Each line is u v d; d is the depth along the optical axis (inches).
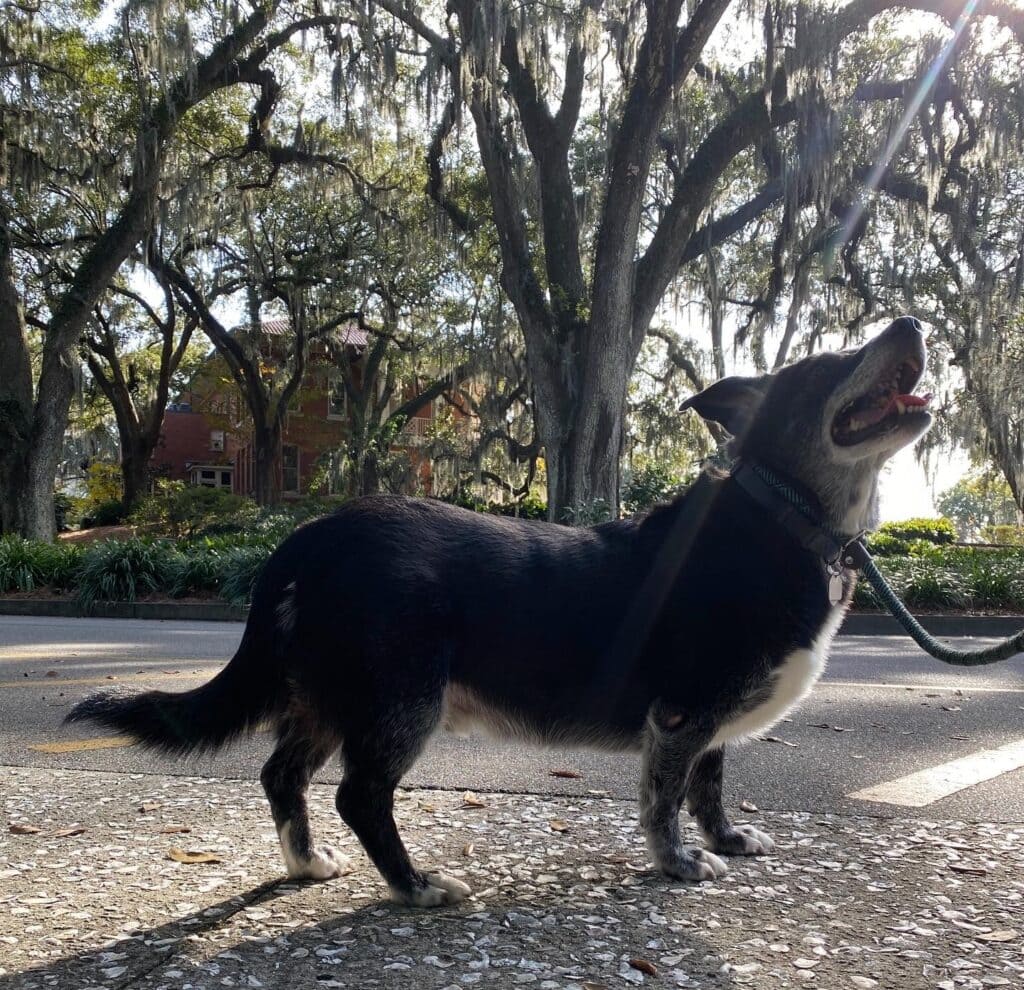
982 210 765.9
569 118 712.4
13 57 756.0
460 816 137.2
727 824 124.2
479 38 577.3
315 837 119.3
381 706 104.2
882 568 516.1
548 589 112.9
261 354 1301.7
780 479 117.3
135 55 671.1
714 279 791.7
